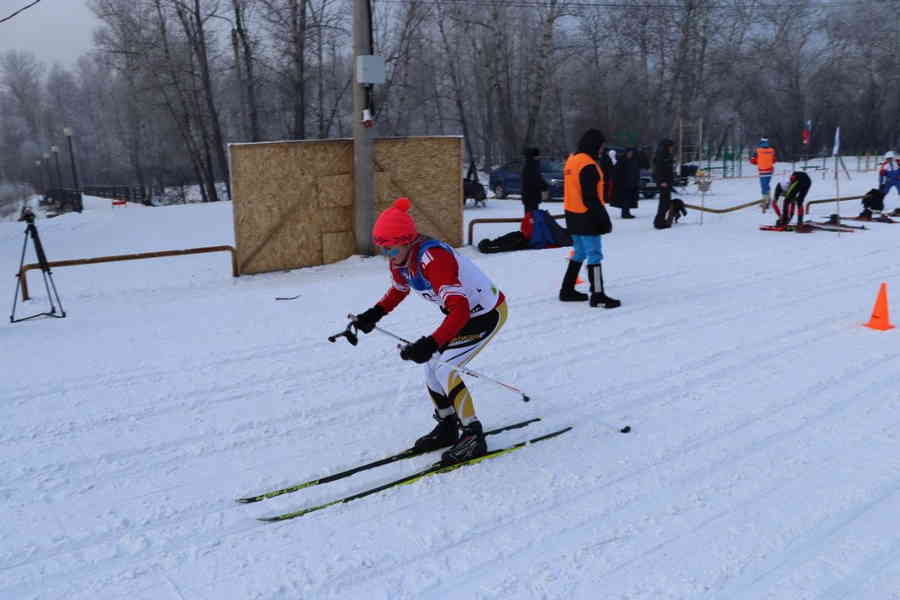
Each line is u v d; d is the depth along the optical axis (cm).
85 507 344
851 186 2284
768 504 334
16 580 285
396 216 351
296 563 295
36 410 465
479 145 5056
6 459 395
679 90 3834
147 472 380
